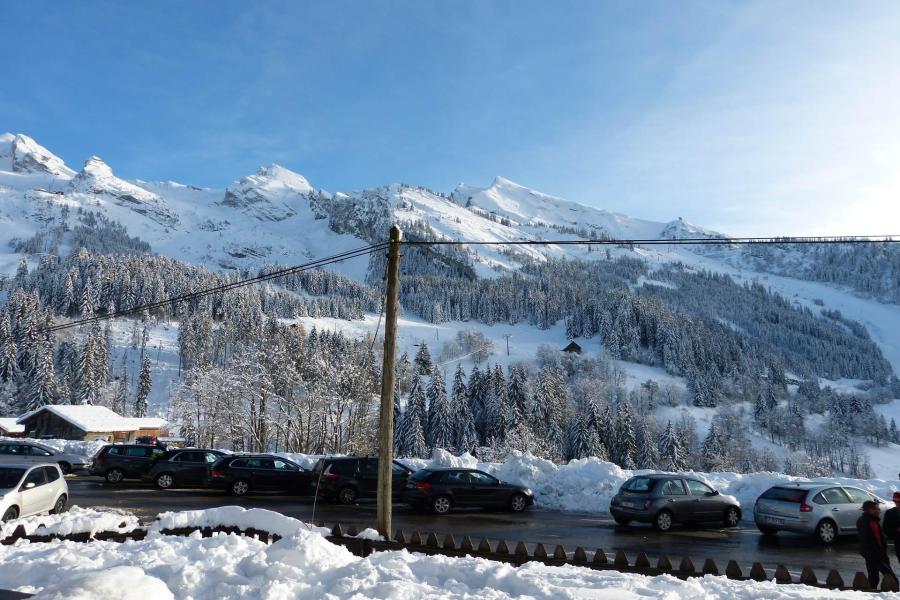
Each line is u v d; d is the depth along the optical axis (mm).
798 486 15164
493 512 19469
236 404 56531
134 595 3877
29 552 9172
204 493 22875
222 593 6730
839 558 12992
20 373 103562
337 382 55969
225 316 167625
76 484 25188
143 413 109750
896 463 130875
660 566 9453
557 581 7715
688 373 163125
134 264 198375
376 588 6770
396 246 13766
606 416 89062
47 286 174625
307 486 23234
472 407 98188
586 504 20328
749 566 12000
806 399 160000
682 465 89062
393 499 21531
